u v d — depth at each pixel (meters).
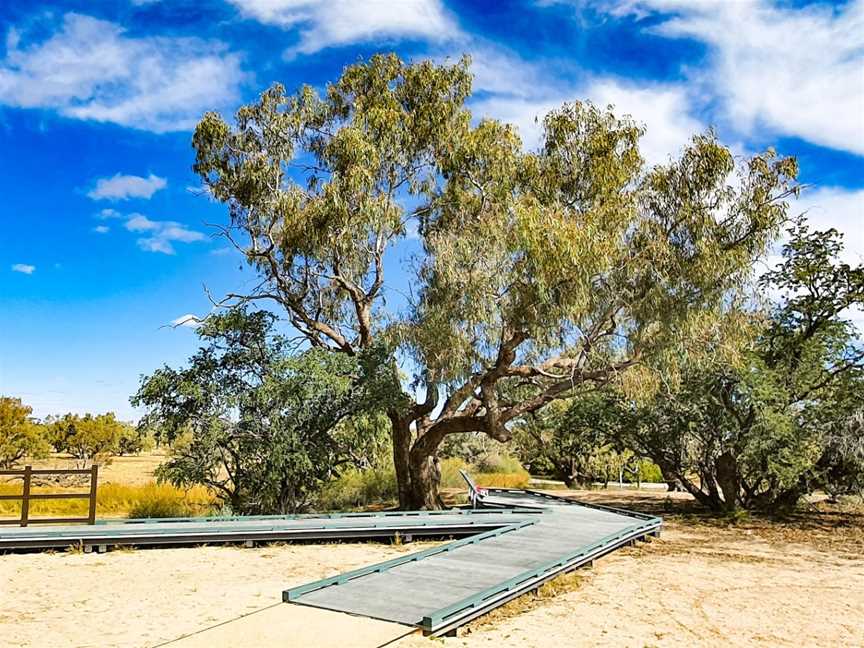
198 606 8.59
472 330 17.41
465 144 19.22
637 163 18.05
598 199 17.95
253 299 20.09
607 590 9.88
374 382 18.70
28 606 8.57
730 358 17.52
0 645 6.89
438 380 17.98
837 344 20.45
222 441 18.56
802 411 19.58
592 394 21.88
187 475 18.00
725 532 17.06
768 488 22.80
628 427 21.59
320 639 6.66
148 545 13.12
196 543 13.34
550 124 18.80
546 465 36.12
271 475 17.95
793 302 20.69
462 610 7.64
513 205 17.12
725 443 19.89
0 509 20.22
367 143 18.64
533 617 8.23
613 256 16.48
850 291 19.81
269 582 10.12
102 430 43.69
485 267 17.28
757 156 17.09
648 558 12.88
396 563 9.98
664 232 17.19
